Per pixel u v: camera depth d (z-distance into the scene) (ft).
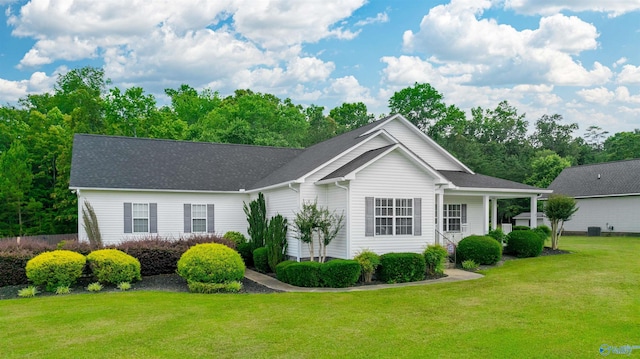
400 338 28.99
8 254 47.70
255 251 62.44
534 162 171.83
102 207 68.59
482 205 80.94
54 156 114.21
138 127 146.72
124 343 27.89
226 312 35.83
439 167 80.07
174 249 55.06
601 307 37.27
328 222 55.72
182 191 72.43
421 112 179.83
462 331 30.60
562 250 76.38
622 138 206.59
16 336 29.45
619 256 69.41
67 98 165.37
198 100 199.21
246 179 79.77
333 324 32.32
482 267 61.16
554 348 26.94
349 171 56.59
